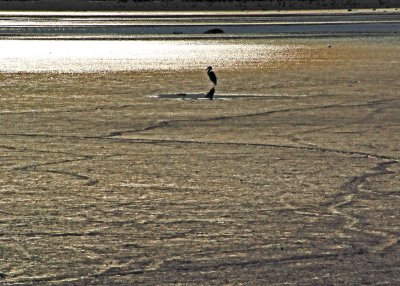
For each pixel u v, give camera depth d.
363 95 27.50
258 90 29.47
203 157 17.52
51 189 14.67
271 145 18.92
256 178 15.54
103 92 28.48
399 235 12.06
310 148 18.53
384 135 20.17
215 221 12.71
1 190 14.56
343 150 18.30
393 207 13.53
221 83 31.67
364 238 11.91
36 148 18.44
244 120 22.61
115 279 10.30
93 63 40.12
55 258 11.04
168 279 10.30
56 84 30.64
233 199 14.02
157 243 11.66
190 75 34.66
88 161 17.09
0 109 24.20
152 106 25.23
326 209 13.40
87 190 14.62
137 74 34.94
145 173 15.96
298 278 10.34
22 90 28.62
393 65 37.94
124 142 19.27
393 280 10.28
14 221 12.64
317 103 25.81
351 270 10.62
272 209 13.39
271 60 41.94
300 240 11.80
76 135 20.12
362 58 42.12
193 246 11.54
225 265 10.80
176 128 21.30
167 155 17.73
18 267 10.71
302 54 45.62
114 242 11.70
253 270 10.62
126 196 14.20
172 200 13.94
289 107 25.05
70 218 12.84
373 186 14.95
